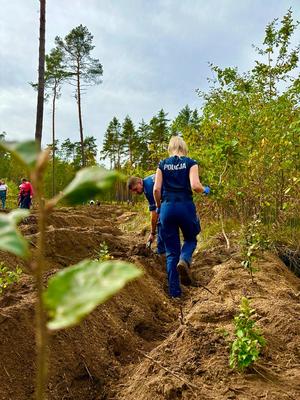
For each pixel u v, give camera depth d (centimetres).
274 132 748
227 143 706
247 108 896
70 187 57
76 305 49
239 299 449
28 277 471
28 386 289
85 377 316
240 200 805
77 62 2970
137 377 307
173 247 485
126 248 723
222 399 252
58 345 322
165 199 476
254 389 261
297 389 263
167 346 329
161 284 594
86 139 5138
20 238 56
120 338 375
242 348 278
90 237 709
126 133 4659
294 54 931
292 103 823
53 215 1068
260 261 614
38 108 1351
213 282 548
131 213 1981
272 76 960
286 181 750
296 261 684
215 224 862
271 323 358
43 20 1345
